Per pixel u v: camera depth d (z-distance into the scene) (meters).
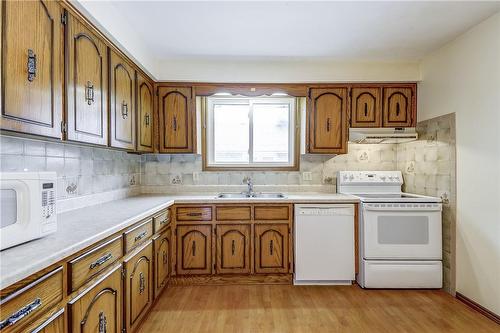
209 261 2.80
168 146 3.04
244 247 2.81
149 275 2.13
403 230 2.70
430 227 2.68
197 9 1.99
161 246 2.46
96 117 1.82
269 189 3.41
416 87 3.09
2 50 1.08
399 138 3.03
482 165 2.24
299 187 3.42
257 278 2.83
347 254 2.81
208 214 2.79
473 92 2.32
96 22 1.72
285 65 3.02
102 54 1.90
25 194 1.16
